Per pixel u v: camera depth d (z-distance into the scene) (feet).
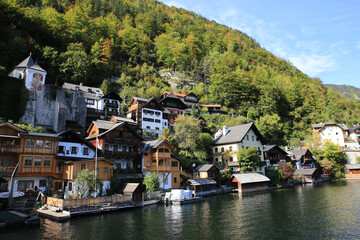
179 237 74.43
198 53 528.22
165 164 161.27
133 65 428.56
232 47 609.83
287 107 419.33
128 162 158.10
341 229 80.53
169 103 296.30
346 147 349.61
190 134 207.82
